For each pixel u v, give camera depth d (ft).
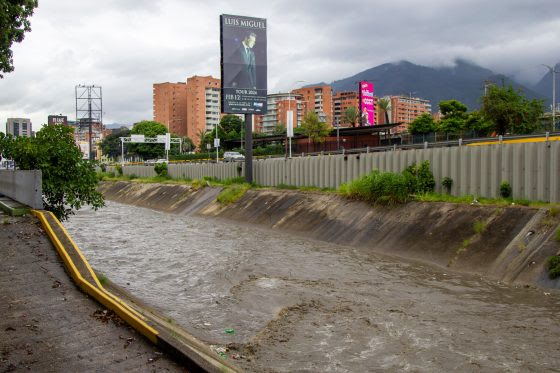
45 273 39.42
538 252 58.95
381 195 93.20
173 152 481.46
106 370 25.59
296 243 91.35
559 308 47.42
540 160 76.95
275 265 71.10
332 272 65.92
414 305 49.70
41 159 61.36
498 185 83.92
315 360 35.81
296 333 41.81
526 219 66.49
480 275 62.03
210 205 149.07
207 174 196.75
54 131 64.39
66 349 27.81
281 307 49.88
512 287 55.98
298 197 119.75
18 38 67.51
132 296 50.67
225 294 55.72
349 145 230.48
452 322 43.98
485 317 45.27
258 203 130.11
